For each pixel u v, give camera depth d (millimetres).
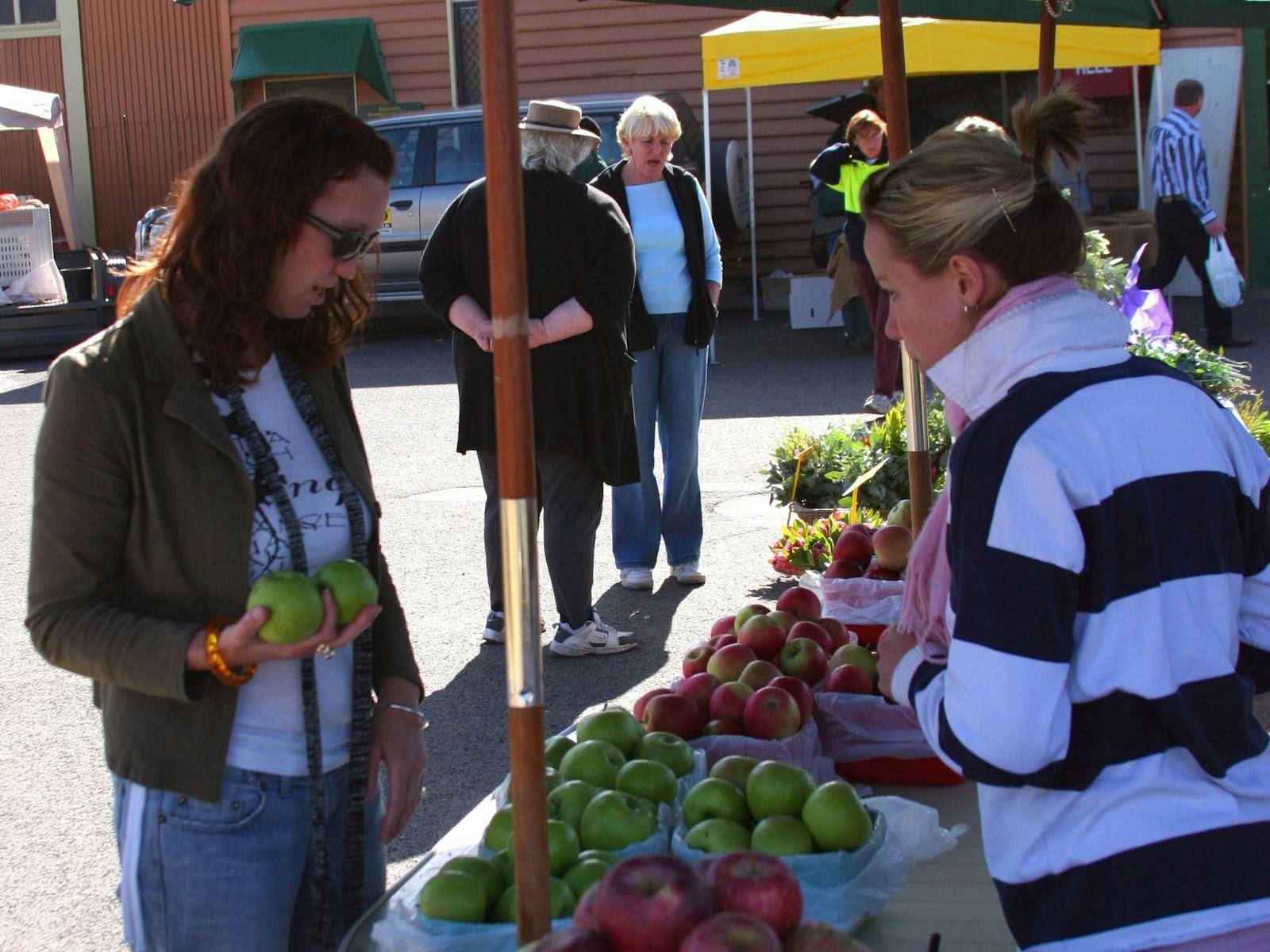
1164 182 11367
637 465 5309
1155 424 1645
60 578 1901
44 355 15094
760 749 2641
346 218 1944
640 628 5801
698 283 6008
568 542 5270
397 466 9094
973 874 2420
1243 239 14961
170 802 1986
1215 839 1601
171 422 1936
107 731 2031
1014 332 1679
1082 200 12812
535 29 16188
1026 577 1566
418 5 16516
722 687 2801
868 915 2158
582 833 2199
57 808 4297
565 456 5098
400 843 3982
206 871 1985
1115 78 14633
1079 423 1614
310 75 16531
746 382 11570
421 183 14016
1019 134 1972
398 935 1998
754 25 12023
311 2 16703
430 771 4477
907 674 1826
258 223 1906
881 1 2943
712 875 1567
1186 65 14617
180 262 1967
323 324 2152
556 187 4836
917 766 2852
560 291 4883
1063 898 1628
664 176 5992
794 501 6211
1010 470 1604
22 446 10211
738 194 15461
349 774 2146
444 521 7750
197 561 1955
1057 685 1565
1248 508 1737
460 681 5285
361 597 1953
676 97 14617
